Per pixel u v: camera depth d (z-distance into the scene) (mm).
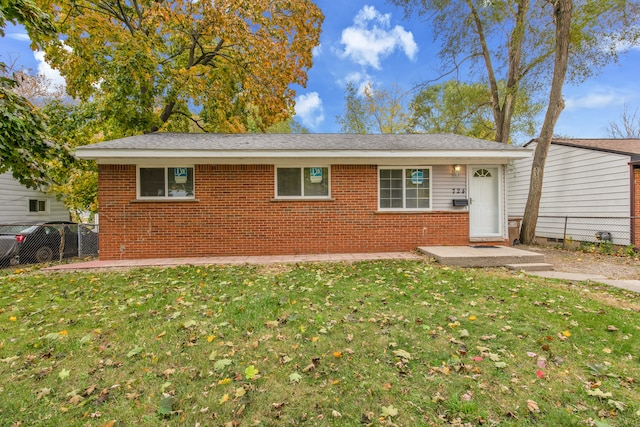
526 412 2127
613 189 9844
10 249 8789
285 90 14531
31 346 3109
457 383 2449
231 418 2102
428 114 18203
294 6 13398
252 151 7465
